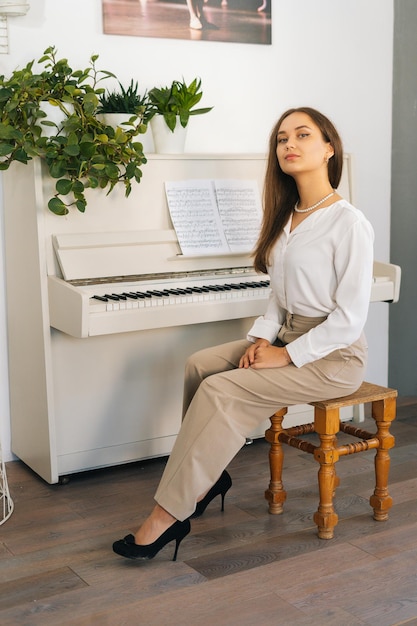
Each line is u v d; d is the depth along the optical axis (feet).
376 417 8.42
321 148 8.13
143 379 10.17
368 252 7.76
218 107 11.51
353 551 7.89
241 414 7.80
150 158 9.96
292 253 8.08
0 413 10.59
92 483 9.86
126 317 8.79
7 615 6.85
